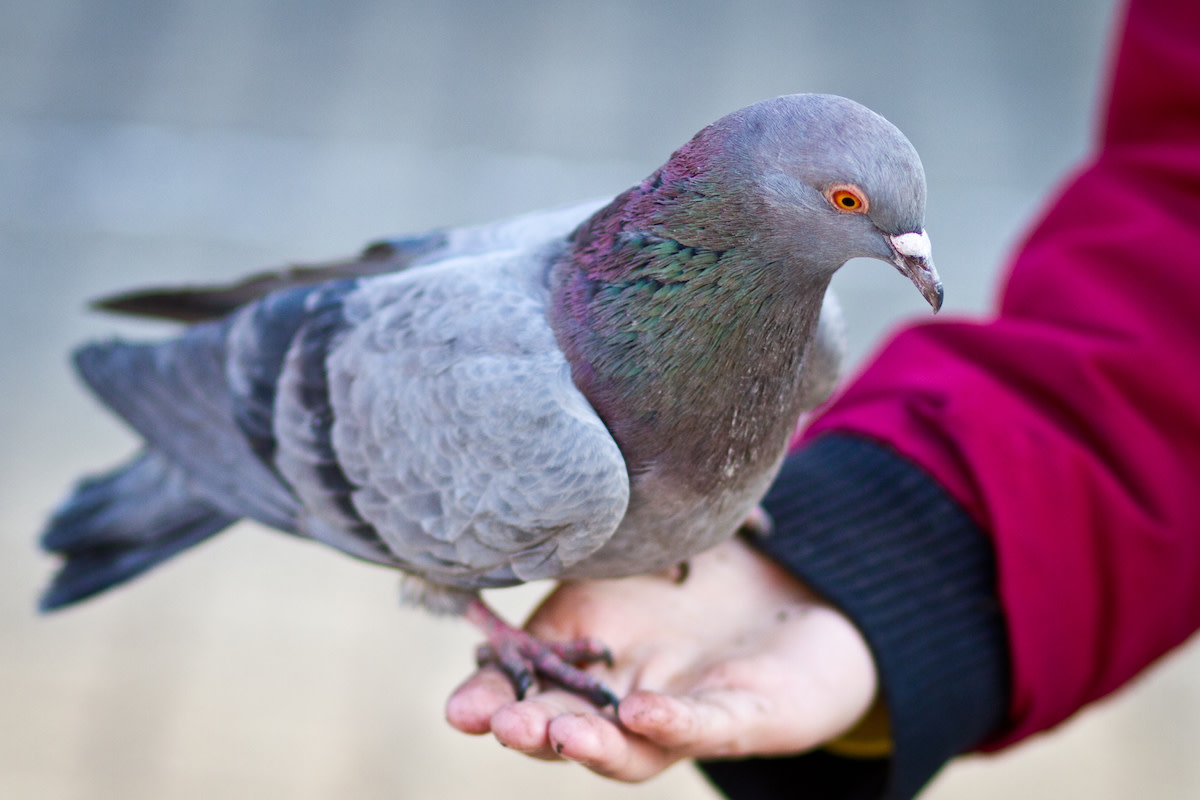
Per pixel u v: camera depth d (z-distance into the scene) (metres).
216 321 4.34
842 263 3.09
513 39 12.78
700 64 12.41
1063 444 3.65
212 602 7.26
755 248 3.05
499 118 11.55
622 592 3.62
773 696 3.21
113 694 6.65
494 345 3.31
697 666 3.41
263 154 10.97
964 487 3.70
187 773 6.27
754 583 3.68
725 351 3.13
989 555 3.64
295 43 12.54
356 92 11.83
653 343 3.15
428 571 3.54
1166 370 3.71
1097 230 4.05
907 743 3.38
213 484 4.02
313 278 4.26
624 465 3.16
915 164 2.92
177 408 4.12
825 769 3.70
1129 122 4.19
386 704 6.73
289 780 6.28
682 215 3.09
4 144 10.84
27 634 6.93
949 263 9.95
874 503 3.74
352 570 7.55
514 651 3.41
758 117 3.02
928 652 3.45
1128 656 3.68
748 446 3.24
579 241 3.34
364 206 10.44
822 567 3.56
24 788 6.11
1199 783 6.47
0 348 8.85
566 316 3.28
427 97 11.80
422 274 3.59
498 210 10.39
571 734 2.77
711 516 3.30
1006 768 6.54
